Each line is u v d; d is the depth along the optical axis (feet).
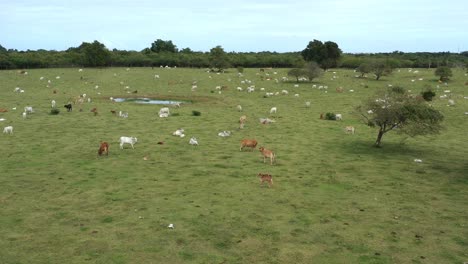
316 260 56.03
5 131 134.51
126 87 287.07
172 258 55.52
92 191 81.71
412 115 118.11
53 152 111.96
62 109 188.14
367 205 77.25
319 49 413.18
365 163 107.86
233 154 113.70
